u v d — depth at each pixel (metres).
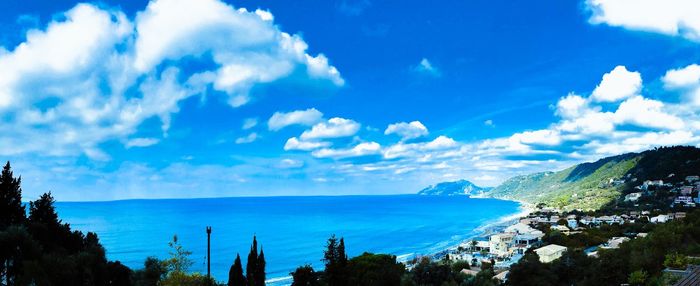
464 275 85.56
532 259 78.06
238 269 72.94
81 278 51.03
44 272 45.97
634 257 70.69
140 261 171.75
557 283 74.88
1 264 47.91
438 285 79.38
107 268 56.00
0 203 57.38
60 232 59.81
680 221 103.88
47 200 62.38
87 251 58.50
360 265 82.44
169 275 60.88
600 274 69.12
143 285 60.44
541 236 174.00
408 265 136.75
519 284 76.06
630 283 65.56
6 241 47.62
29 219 60.56
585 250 132.88
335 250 81.69
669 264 69.50
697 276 62.31
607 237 155.50
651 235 85.56
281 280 137.38
